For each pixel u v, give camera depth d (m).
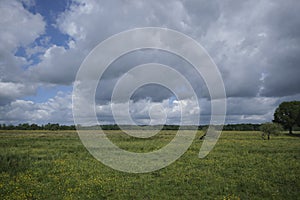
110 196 12.62
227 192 13.19
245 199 12.22
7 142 36.00
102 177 16.03
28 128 102.00
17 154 23.42
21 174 16.39
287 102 77.44
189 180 15.39
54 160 21.22
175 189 13.65
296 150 27.50
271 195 12.60
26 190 13.27
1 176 15.80
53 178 15.59
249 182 14.73
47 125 101.56
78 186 14.05
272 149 28.14
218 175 16.48
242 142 37.25
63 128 101.50
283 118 76.88
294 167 18.56
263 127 47.16
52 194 12.81
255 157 22.83
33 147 30.50
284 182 14.84
